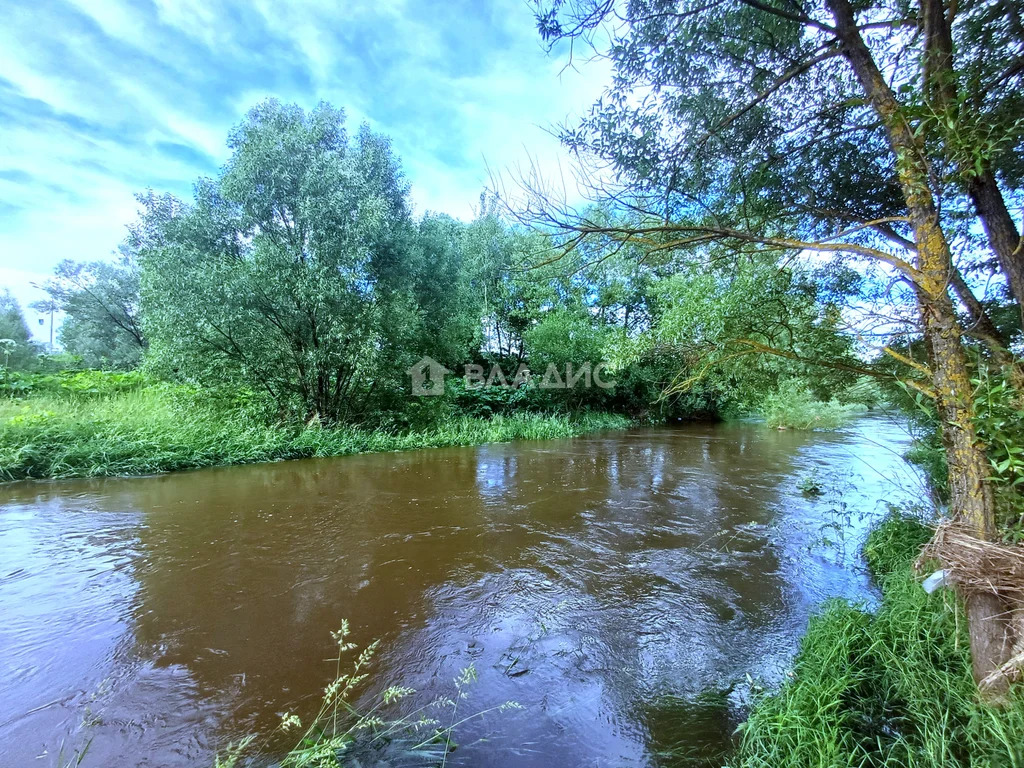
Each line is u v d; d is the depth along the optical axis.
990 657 1.36
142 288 7.44
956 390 1.48
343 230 7.70
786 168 2.76
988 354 1.79
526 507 4.87
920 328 1.89
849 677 1.77
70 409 7.11
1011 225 1.70
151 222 7.90
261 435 7.43
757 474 6.71
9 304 15.95
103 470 5.77
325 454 7.64
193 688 1.98
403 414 9.73
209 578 3.07
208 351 7.47
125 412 7.29
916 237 1.59
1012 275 1.69
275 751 1.64
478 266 13.91
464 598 2.86
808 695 1.70
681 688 2.04
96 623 2.50
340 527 4.12
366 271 8.27
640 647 2.35
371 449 8.37
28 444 5.59
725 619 2.62
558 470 6.97
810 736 1.52
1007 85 1.93
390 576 3.16
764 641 2.40
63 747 1.65
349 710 1.86
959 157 1.47
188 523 4.16
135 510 4.50
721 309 2.91
